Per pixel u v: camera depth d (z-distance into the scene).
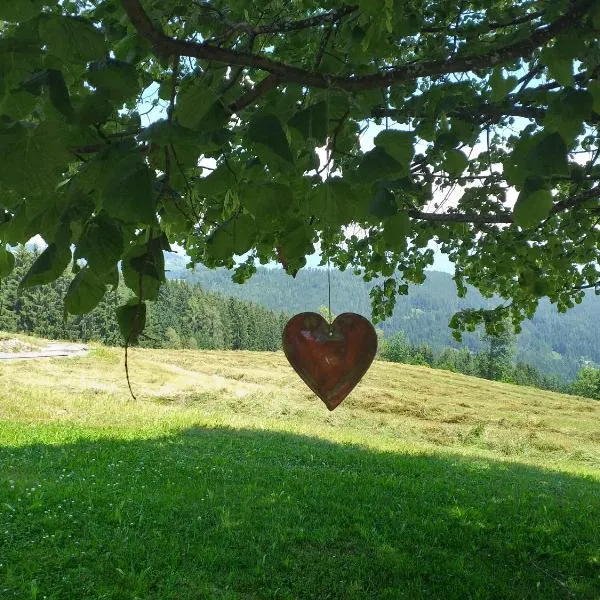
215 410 20.98
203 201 2.31
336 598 6.03
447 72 1.59
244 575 6.27
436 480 11.34
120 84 1.32
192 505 8.34
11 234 1.42
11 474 9.76
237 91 1.67
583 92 1.53
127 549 6.59
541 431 23.50
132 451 12.23
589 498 10.93
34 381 20.31
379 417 22.69
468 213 4.41
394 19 1.86
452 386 32.69
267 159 1.43
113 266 1.18
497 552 7.37
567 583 6.66
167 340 104.31
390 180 1.48
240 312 124.94
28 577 5.80
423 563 6.80
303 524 7.88
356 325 1.99
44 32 1.24
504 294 6.78
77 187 1.23
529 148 1.50
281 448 13.98
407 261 6.36
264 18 2.48
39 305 76.38
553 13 1.87
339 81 1.52
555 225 5.12
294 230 1.83
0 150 1.07
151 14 1.82
